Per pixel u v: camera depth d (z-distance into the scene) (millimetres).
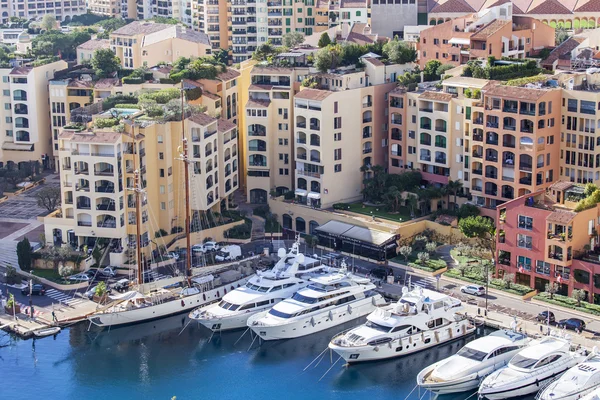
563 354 185375
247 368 197375
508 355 188250
